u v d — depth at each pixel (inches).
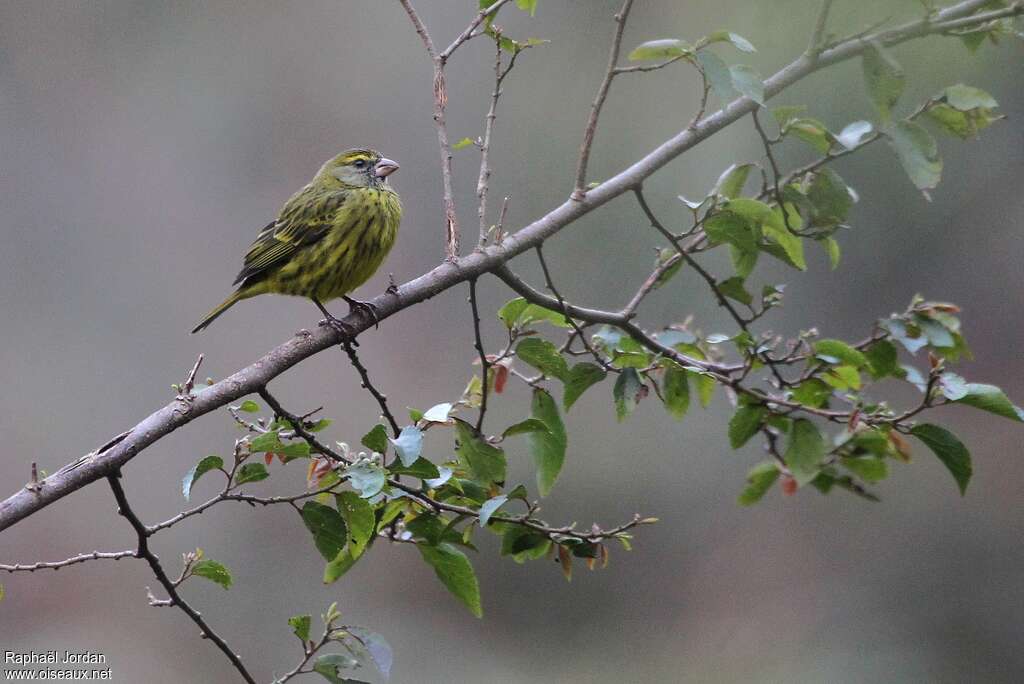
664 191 639.8
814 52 231.8
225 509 624.4
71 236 727.1
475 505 211.0
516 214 689.0
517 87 702.5
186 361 702.5
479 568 614.5
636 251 641.6
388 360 680.4
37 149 737.6
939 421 668.7
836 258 247.8
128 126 748.6
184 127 751.7
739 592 606.5
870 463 251.8
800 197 240.7
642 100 679.1
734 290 241.4
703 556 617.0
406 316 684.1
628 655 582.6
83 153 741.3
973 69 575.8
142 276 723.4
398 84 735.7
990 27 233.0
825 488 260.5
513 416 629.9
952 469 226.4
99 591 598.9
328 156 742.5
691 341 252.4
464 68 718.5
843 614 597.9
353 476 185.0
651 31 676.7
